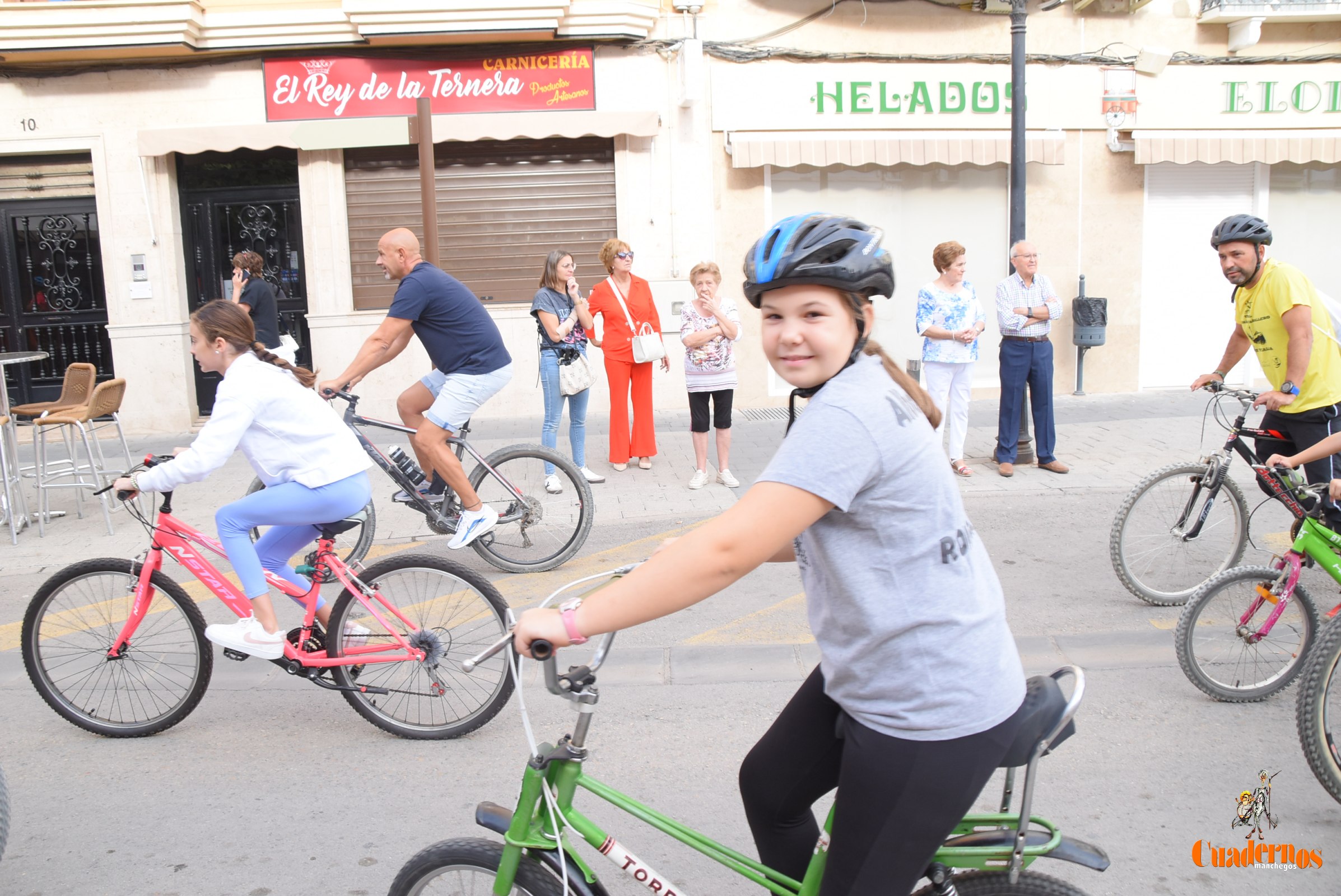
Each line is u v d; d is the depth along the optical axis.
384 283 11.35
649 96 11.05
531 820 2.16
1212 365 12.44
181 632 4.25
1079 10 11.46
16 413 7.73
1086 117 11.74
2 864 3.30
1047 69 11.58
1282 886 3.03
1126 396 12.03
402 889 2.28
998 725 1.85
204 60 10.77
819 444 1.74
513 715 4.35
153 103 10.83
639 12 10.73
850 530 1.81
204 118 10.84
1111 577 5.89
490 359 5.93
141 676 4.27
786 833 2.26
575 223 11.35
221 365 4.09
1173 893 3.02
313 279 11.17
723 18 11.03
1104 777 3.67
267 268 11.47
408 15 10.30
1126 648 4.87
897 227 11.86
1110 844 3.26
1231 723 4.09
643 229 11.27
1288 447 5.10
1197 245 12.23
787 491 1.73
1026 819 1.95
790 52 11.09
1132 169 11.93
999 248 12.01
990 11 11.32
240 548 4.03
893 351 12.12
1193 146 11.70
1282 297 4.74
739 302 11.59
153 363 11.20
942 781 1.83
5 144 10.90
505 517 6.27
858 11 11.20
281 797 3.70
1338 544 4.16
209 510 8.06
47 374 11.65
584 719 2.12
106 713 4.30
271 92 10.80
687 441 9.95
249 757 4.04
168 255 11.08
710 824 3.43
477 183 11.25
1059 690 2.00
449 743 4.12
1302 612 4.30
